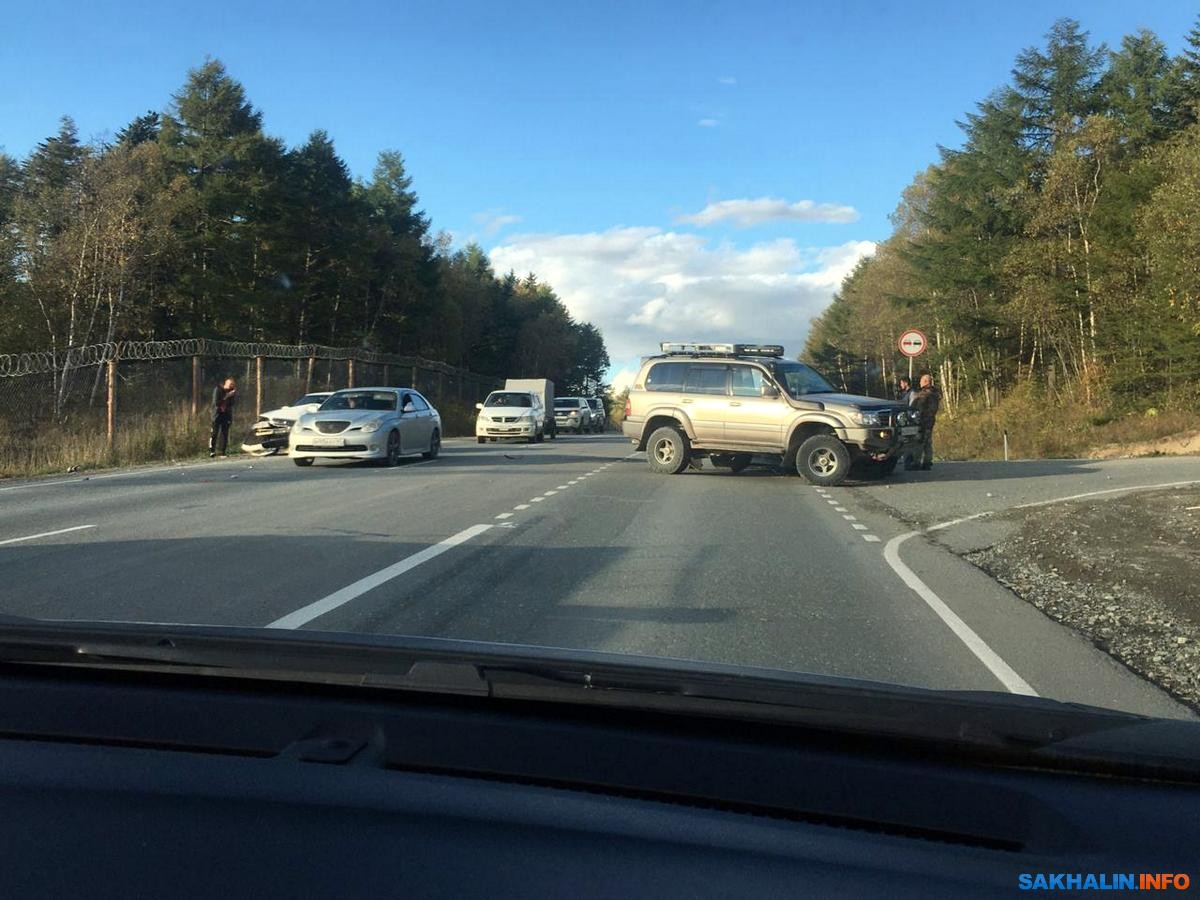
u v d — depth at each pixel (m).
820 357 93.06
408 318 61.84
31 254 35.97
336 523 10.80
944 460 23.62
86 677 3.38
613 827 2.38
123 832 2.42
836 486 15.65
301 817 2.45
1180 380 29.59
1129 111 41.22
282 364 33.47
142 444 20.52
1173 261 24.17
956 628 6.36
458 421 41.84
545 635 5.99
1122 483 15.35
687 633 6.10
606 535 10.19
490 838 2.34
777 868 2.21
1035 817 2.41
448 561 8.53
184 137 47.94
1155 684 5.22
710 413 16.75
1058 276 37.28
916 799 2.51
